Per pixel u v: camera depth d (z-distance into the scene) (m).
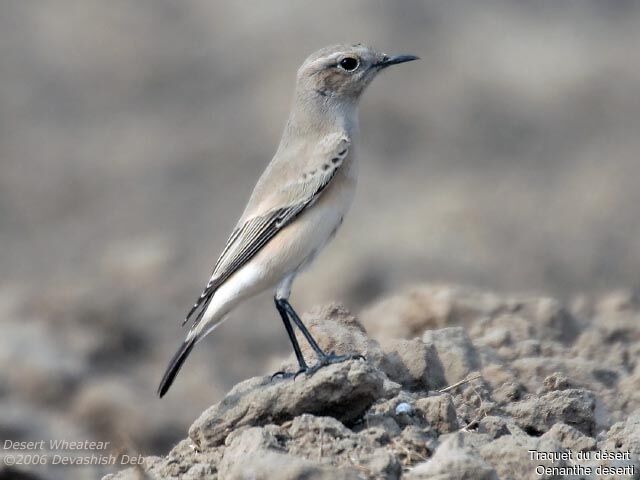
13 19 34.94
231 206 26.70
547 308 14.30
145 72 32.88
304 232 11.59
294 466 8.77
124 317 19.84
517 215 25.28
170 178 28.00
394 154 28.55
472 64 32.09
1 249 24.62
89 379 17.11
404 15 34.12
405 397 10.27
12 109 31.33
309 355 11.74
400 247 23.38
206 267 23.52
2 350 17.38
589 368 12.78
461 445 9.23
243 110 30.83
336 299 21.09
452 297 14.57
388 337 14.48
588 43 33.28
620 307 15.02
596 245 23.95
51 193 27.33
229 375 18.62
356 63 12.23
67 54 33.66
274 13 34.44
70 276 22.86
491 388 11.93
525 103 30.61
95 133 30.36
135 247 24.42
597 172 27.33
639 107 30.19
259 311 20.94
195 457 10.09
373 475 9.13
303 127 12.19
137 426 15.93
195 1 35.62
